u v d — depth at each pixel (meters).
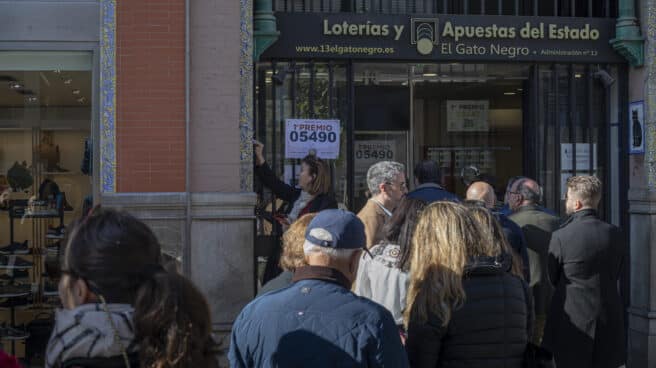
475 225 3.43
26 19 6.75
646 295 7.45
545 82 7.70
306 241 2.97
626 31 7.43
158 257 2.24
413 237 3.56
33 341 7.30
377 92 7.60
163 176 6.54
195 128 6.59
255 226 6.86
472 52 7.36
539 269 5.61
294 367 2.76
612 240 5.16
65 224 7.41
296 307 2.83
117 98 6.52
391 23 7.24
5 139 7.39
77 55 6.91
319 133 7.27
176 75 6.55
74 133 7.39
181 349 2.10
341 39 7.19
